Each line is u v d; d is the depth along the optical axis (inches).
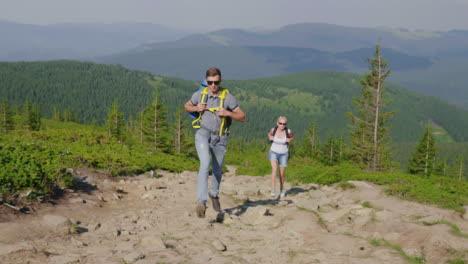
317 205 285.7
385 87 1366.9
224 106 223.0
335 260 150.6
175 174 521.3
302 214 240.7
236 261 147.6
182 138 2468.0
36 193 223.5
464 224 208.2
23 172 229.8
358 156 1512.1
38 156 294.5
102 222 210.7
